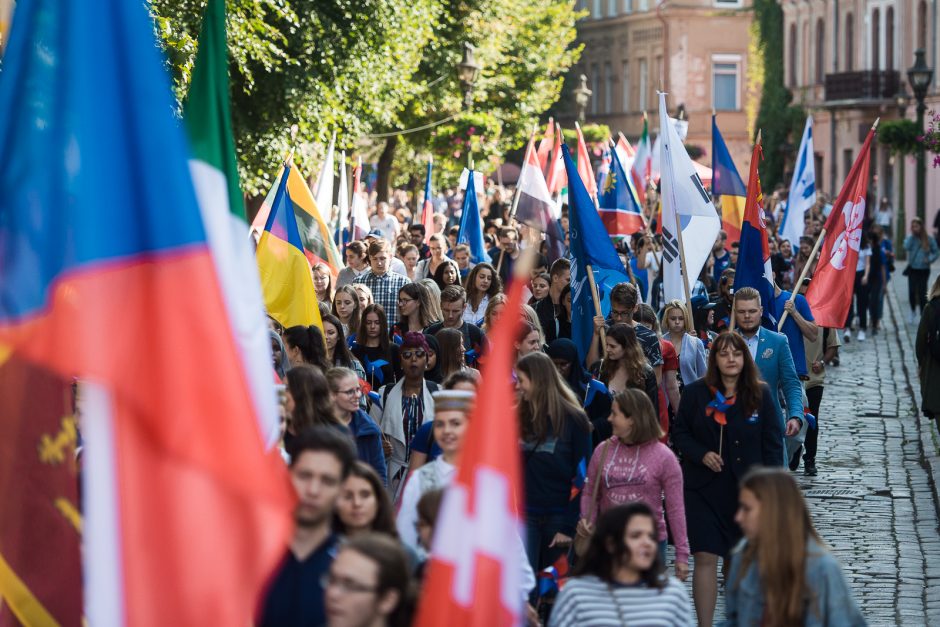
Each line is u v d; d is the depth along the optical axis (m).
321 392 18.45
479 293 33.47
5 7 12.96
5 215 10.28
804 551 13.86
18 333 10.12
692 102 181.50
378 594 11.19
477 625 10.39
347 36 56.25
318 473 12.52
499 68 103.38
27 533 11.32
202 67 12.77
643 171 61.44
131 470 9.70
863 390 49.28
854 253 32.22
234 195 12.71
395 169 99.75
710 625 21.48
